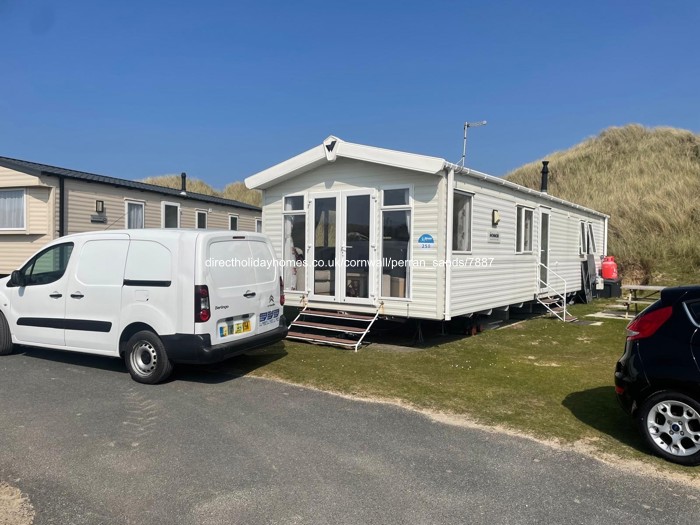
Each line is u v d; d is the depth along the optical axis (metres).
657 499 3.31
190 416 4.80
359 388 5.79
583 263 14.98
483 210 9.15
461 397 5.48
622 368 4.18
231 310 6.01
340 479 3.55
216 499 3.27
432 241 8.02
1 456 3.89
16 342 7.07
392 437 4.34
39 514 3.08
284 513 3.11
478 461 3.88
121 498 3.28
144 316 5.87
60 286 6.55
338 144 8.66
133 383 5.92
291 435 4.36
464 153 8.67
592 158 29.58
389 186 8.42
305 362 7.05
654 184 22.92
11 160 13.63
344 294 8.97
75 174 14.36
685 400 3.77
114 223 14.59
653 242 18.66
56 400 5.26
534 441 4.28
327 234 9.20
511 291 10.41
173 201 16.89
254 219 21.64
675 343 3.86
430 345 8.50
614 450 4.09
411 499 3.29
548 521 3.04
